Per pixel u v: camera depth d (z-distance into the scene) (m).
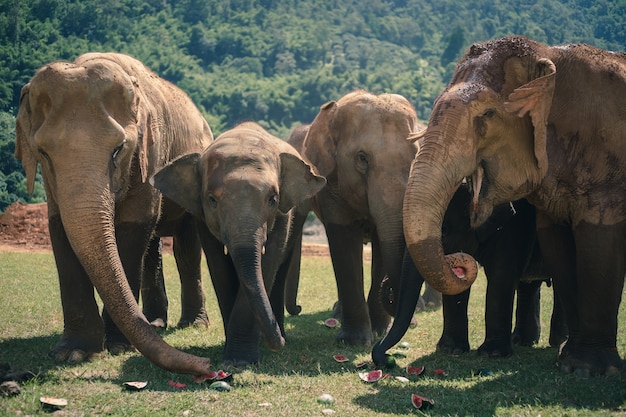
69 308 8.55
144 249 9.28
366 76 108.00
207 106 95.75
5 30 82.25
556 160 8.12
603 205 8.06
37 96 7.85
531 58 7.95
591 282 8.12
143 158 8.78
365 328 10.42
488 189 8.05
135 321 7.47
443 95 7.82
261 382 7.60
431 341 10.48
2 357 8.45
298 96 100.81
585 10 90.25
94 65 8.05
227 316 9.26
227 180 8.36
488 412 6.71
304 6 154.38
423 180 7.50
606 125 8.06
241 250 8.10
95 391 7.06
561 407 6.80
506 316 9.40
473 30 133.25
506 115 7.81
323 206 11.00
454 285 7.55
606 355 8.13
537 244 10.23
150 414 6.39
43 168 8.45
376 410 6.76
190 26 131.12
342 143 10.72
